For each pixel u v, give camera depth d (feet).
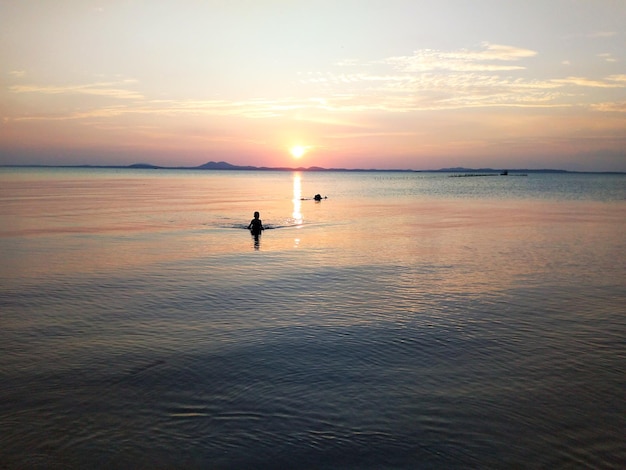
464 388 33.99
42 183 412.98
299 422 29.58
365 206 210.18
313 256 84.23
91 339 43.04
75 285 62.28
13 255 83.05
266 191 355.77
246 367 37.19
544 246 95.61
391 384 34.53
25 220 135.64
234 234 112.27
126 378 35.24
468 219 151.02
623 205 214.48
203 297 56.95
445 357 39.34
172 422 29.55
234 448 27.02
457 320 48.62
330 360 38.63
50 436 28.04
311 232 117.29
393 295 58.13
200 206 199.31
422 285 63.16
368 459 26.08
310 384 34.47
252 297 57.06
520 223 138.41
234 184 501.56
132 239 102.78
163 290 60.08
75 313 50.47
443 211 182.80
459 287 62.13
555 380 35.24
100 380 34.94
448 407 31.40
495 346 41.73
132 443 27.43
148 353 39.91
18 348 40.81
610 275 69.21
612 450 26.94
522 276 68.59
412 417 30.17
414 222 141.90
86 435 28.17
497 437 28.09
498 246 95.66
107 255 83.87
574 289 61.26
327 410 30.96
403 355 39.68
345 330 45.62
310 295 58.03
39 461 25.77
